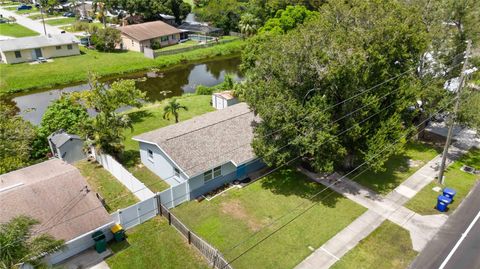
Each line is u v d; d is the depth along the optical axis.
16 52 56.94
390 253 19.64
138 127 34.97
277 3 70.56
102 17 79.81
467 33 28.89
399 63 27.05
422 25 28.22
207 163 24.36
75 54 62.44
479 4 28.11
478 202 23.80
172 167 24.89
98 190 25.44
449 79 29.94
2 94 47.31
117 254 19.80
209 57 68.31
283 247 20.16
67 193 20.77
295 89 24.22
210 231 21.41
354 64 22.50
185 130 27.03
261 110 23.03
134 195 24.95
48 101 45.94
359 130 23.02
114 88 33.56
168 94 48.41
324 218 22.41
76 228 19.27
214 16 79.81
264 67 24.84
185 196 23.97
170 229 21.70
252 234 21.12
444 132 33.56
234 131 27.45
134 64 60.00
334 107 24.28
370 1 27.38
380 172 27.25
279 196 24.62
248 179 26.36
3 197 19.56
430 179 26.36
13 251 13.62
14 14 96.88
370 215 22.61
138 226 21.94
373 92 24.27
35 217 19.12
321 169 23.27
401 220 22.16
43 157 29.38
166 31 70.12
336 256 19.47
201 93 46.22
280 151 23.19
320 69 23.19
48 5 96.44
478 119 26.39
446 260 19.16
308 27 25.83
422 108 30.45
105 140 27.44
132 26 69.69
